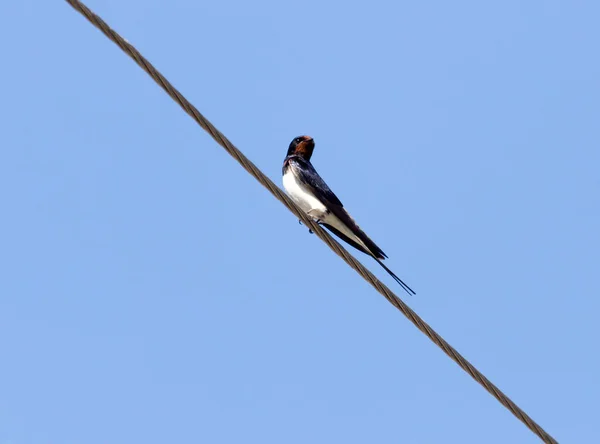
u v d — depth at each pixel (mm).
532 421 11992
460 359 11953
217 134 11273
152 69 10414
